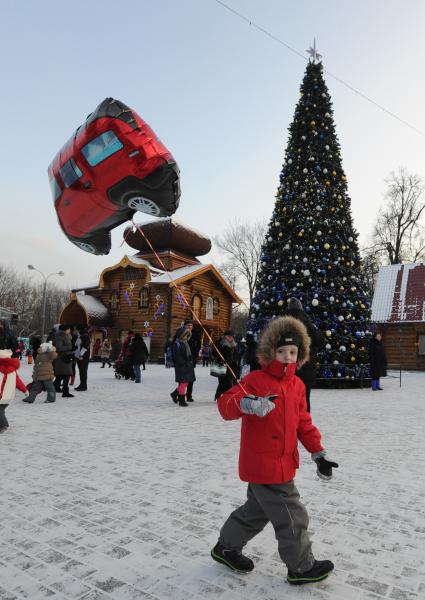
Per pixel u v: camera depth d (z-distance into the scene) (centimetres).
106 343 2588
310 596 234
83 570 259
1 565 264
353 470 485
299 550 237
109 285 3453
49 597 230
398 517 351
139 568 262
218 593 235
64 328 1085
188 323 988
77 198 426
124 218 458
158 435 652
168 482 429
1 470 464
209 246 3803
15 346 852
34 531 313
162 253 3459
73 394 1154
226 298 3716
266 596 233
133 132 398
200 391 1310
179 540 300
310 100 1677
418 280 3073
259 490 242
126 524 326
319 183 1589
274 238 1625
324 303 1498
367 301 1609
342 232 1576
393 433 699
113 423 743
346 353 1512
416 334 2869
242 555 261
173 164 407
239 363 1191
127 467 480
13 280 7806
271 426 242
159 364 3003
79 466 482
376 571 263
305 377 715
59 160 442
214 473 459
